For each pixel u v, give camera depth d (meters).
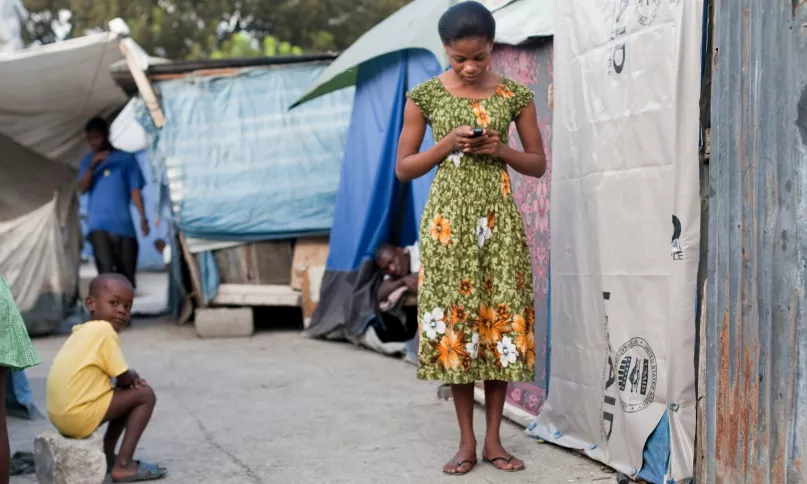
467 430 3.43
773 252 2.34
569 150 3.70
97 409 3.34
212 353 6.72
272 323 8.59
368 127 6.75
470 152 3.26
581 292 3.59
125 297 3.49
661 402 3.06
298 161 7.90
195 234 7.88
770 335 2.36
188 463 3.65
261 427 4.25
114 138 11.59
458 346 3.28
